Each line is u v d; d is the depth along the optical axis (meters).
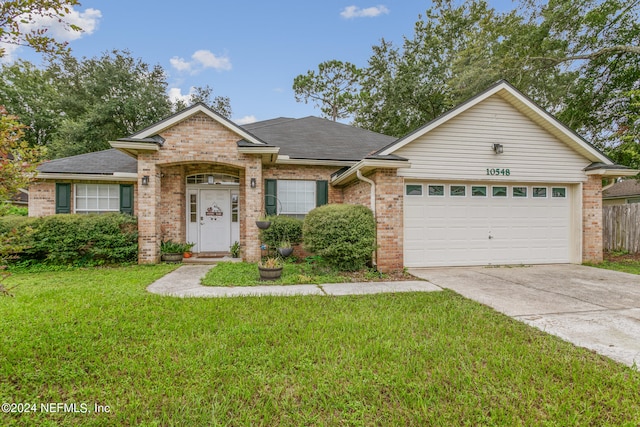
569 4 13.59
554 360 3.32
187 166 11.30
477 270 8.70
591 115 14.27
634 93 10.99
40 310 4.71
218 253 11.64
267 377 2.96
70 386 2.79
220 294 5.95
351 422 2.39
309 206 11.23
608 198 21.31
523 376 2.99
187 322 4.29
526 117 9.45
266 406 2.54
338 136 13.52
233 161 9.62
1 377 2.93
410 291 6.27
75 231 8.75
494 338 3.90
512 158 9.37
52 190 10.19
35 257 8.92
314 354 3.40
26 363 3.16
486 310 5.01
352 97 32.41
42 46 2.47
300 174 11.12
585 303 5.45
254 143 9.63
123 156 11.74
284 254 8.62
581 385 2.88
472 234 9.38
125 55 24.06
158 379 2.90
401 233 8.50
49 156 20.27
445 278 7.62
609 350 3.59
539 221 9.78
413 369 3.10
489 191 9.50
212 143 9.53
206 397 2.66
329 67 32.50
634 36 12.88
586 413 2.50
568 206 9.95
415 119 24.36
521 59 15.56
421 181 9.09
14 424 2.33
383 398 2.69
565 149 9.66
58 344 3.55
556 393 2.76
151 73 25.28
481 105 9.21
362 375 3.00
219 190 11.78
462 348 3.58
